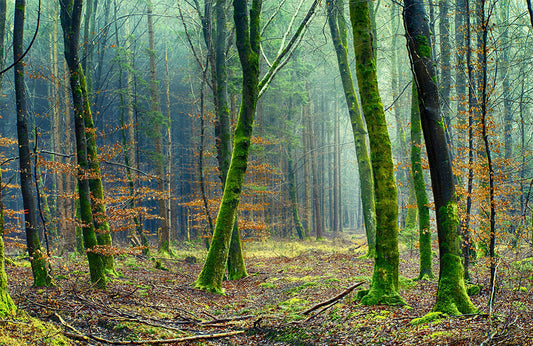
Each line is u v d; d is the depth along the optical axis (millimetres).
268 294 12484
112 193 14023
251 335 7906
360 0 8852
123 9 31703
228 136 16469
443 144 7117
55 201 23359
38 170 19469
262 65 31172
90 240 10148
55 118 22672
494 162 9375
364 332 6773
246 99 13656
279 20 27625
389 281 8742
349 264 17875
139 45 26938
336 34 20016
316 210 35812
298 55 29953
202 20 17609
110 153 12805
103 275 10305
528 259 8188
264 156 30891
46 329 6191
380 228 8891
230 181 13641
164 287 12375
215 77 17438
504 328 5066
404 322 6941
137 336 7293
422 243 12578
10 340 5234
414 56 7203
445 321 6344
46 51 29500
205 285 13000
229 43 17375
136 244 21969
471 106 9734
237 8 13453
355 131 20047
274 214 36812
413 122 12578
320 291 11633
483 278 11273
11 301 6418
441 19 13062
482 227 9477
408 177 23266
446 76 12781
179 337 7582
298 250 25953
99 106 28688
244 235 28219
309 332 7332
